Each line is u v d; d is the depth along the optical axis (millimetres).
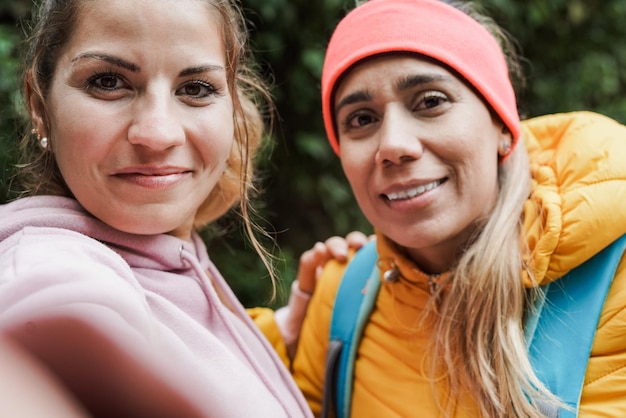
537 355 862
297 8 2217
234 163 980
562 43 2836
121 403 277
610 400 821
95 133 688
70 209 750
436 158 897
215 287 962
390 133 881
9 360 216
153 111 689
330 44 1014
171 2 696
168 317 693
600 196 854
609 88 2857
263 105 1451
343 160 967
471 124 900
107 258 584
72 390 272
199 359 637
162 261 783
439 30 902
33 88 774
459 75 906
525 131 1061
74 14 697
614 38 2955
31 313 285
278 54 2189
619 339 837
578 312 859
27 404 205
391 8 912
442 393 902
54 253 529
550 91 2787
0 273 509
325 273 1189
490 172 927
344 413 1021
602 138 922
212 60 739
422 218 905
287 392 871
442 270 992
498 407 841
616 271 873
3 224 691
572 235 849
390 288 1012
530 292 894
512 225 909
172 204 736
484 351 874
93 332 268
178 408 280
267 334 1166
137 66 687
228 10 795
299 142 2230
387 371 972
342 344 1042
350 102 932
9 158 1419
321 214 2408
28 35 903
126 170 704
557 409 812
